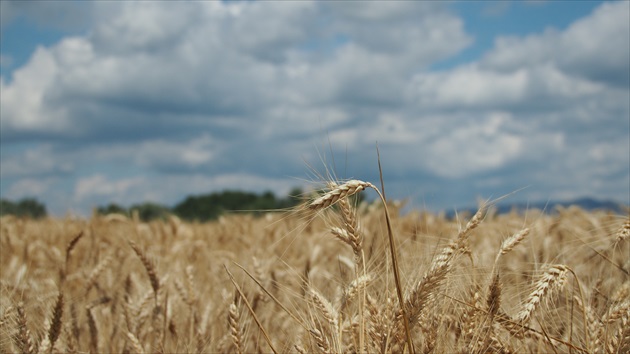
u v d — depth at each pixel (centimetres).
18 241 962
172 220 1195
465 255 351
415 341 347
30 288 564
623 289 380
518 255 526
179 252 938
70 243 583
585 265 505
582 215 931
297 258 729
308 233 930
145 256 479
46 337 399
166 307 468
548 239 561
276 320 485
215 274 704
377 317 304
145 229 1152
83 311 544
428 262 331
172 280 575
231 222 1349
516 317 325
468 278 354
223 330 489
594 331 349
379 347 297
